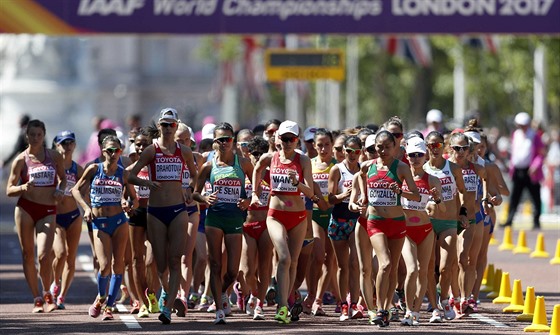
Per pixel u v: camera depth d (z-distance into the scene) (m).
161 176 54.28
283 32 97.62
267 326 53.34
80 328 53.16
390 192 52.59
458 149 56.97
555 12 97.12
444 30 97.44
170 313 54.12
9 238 109.25
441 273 56.06
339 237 56.34
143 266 57.69
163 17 97.25
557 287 69.81
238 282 59.47
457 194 57.19
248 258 56.50
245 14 97.50
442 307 56.44
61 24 96.81
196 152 60.19
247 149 61.72
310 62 129.25
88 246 100.31
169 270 56.75
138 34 97.31
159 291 61.00
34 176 59.06
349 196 55.56
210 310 59.19
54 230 59.56
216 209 54.78
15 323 55.19
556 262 83.25
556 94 162.38
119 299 64.94
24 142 95.56
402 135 55.12
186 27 97.44
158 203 54.41
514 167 111.50
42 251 59.03
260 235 56.31
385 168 52.66
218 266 54.81
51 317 57.53
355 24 97.75
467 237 58.19
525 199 137.88
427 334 50.66
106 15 97.06
